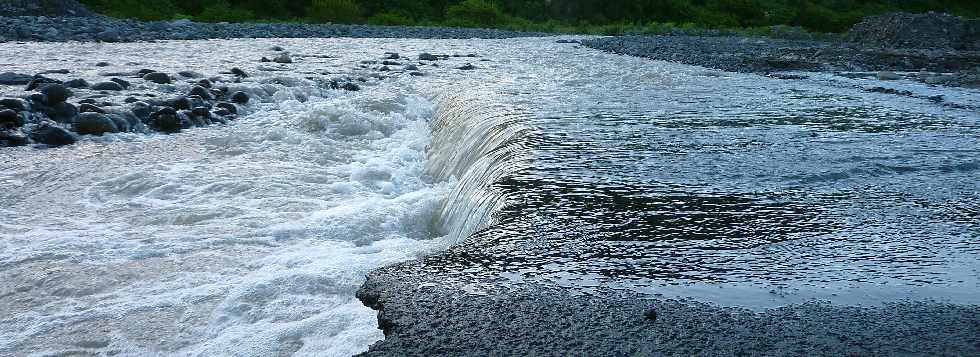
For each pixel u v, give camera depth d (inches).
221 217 223.1
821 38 1245.7
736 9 1910.7
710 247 159.2
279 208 233.6
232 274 169.6
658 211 183.3
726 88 441.4
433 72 590.6
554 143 258.7
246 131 355.6
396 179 284.2
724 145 260.1
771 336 119.4
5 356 133.3
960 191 202.7
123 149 325.4
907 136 281.0
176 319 145.4
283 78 518.0
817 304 130.6
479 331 123.9
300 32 1082.7
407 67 619.2
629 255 154.5
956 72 652.7
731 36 1330.0
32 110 368.5
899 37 992.9
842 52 791.7
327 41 970.1
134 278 169.2
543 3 1850.4
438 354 117.3
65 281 167.8
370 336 127.6
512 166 224.1
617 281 141.6
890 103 381.4
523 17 1797.5
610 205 187.8
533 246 159.9
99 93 439.5
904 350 114.7
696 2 1940.2
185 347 135.0
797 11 1916.8
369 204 233.1
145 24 1061.1
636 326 123.6
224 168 288.4
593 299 134.0
